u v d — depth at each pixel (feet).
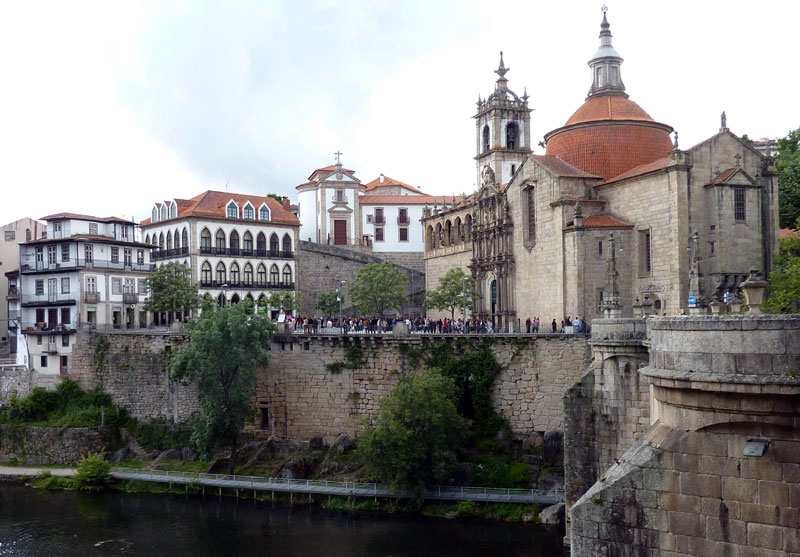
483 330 251.39
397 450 204.44
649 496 65.82
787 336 58.80
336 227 454.40
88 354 299.58
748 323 60.29
